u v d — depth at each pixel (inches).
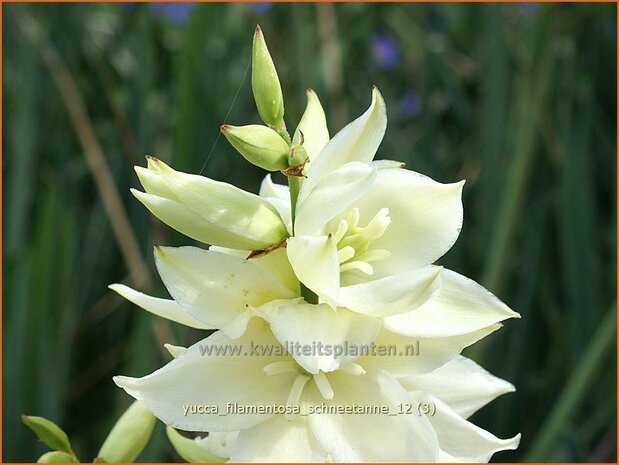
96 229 23.1
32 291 19.1
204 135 22.2
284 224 11.1
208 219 10.7
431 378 12.0
